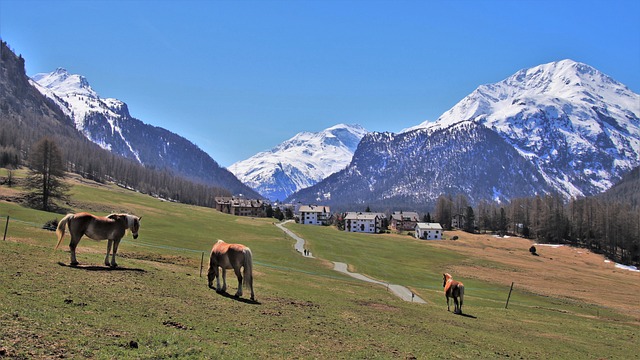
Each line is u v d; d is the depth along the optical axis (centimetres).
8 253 3123
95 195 18700
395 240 19450
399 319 3575
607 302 9062
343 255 12450
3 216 8694
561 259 17875
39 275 2669
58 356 1625
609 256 19788
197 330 2267
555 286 10900
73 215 3206
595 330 4866
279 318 2847
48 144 12825
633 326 5844
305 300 3744
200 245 9938
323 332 2683
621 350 3894
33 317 1953
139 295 2709
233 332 2358
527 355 3055
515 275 12275
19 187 14800
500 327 4103
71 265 3156
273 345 2245
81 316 2116
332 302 3953
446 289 4784
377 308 4034
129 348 1836
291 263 9356
